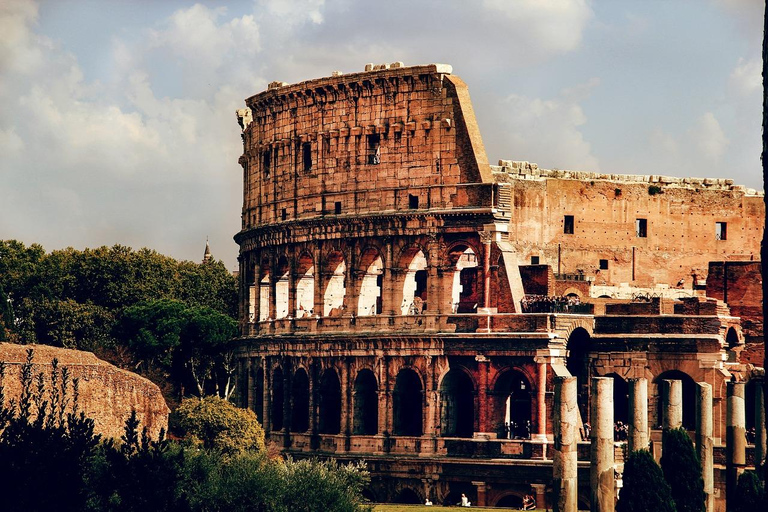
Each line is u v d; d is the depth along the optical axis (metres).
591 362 194.12
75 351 172.12
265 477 149.75
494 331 190.75
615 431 189.25
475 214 194.62
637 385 161.12
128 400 171.50
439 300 197.12
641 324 192.62
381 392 199.00
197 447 175.75
